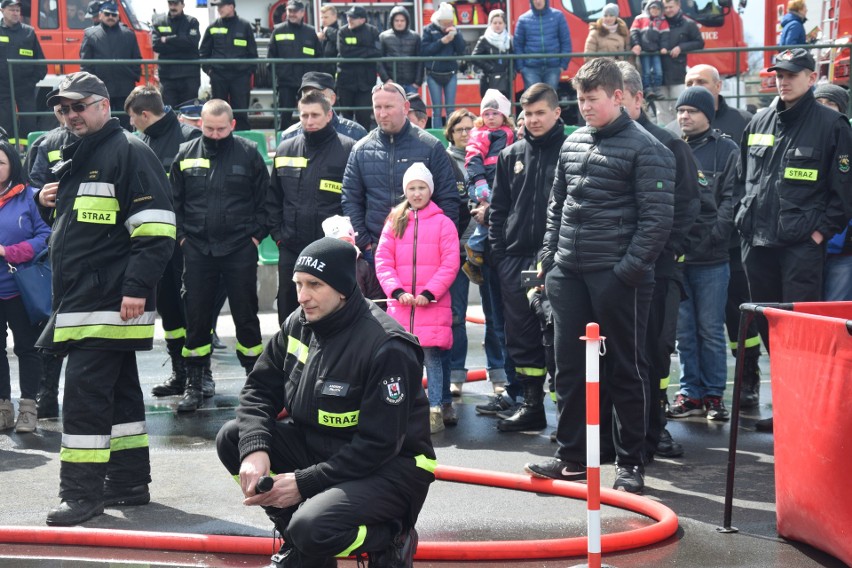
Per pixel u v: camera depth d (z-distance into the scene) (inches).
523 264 266.8
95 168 199.8
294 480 146.6
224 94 498.3
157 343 420.5
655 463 241.4
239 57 494.9
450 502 212.5
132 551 182.5
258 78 513.3
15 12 498.3
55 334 197.8
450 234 267.4
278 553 156.7
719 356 282.7
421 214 268.4
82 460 198.7
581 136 220.5
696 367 287.4
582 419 222.8
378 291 280.4
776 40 591.5
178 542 181.8
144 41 601.3
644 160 210.1
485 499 214.8
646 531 183.3
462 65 543.2
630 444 219.0
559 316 222.1
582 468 225.0
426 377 299.0
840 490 168.4
